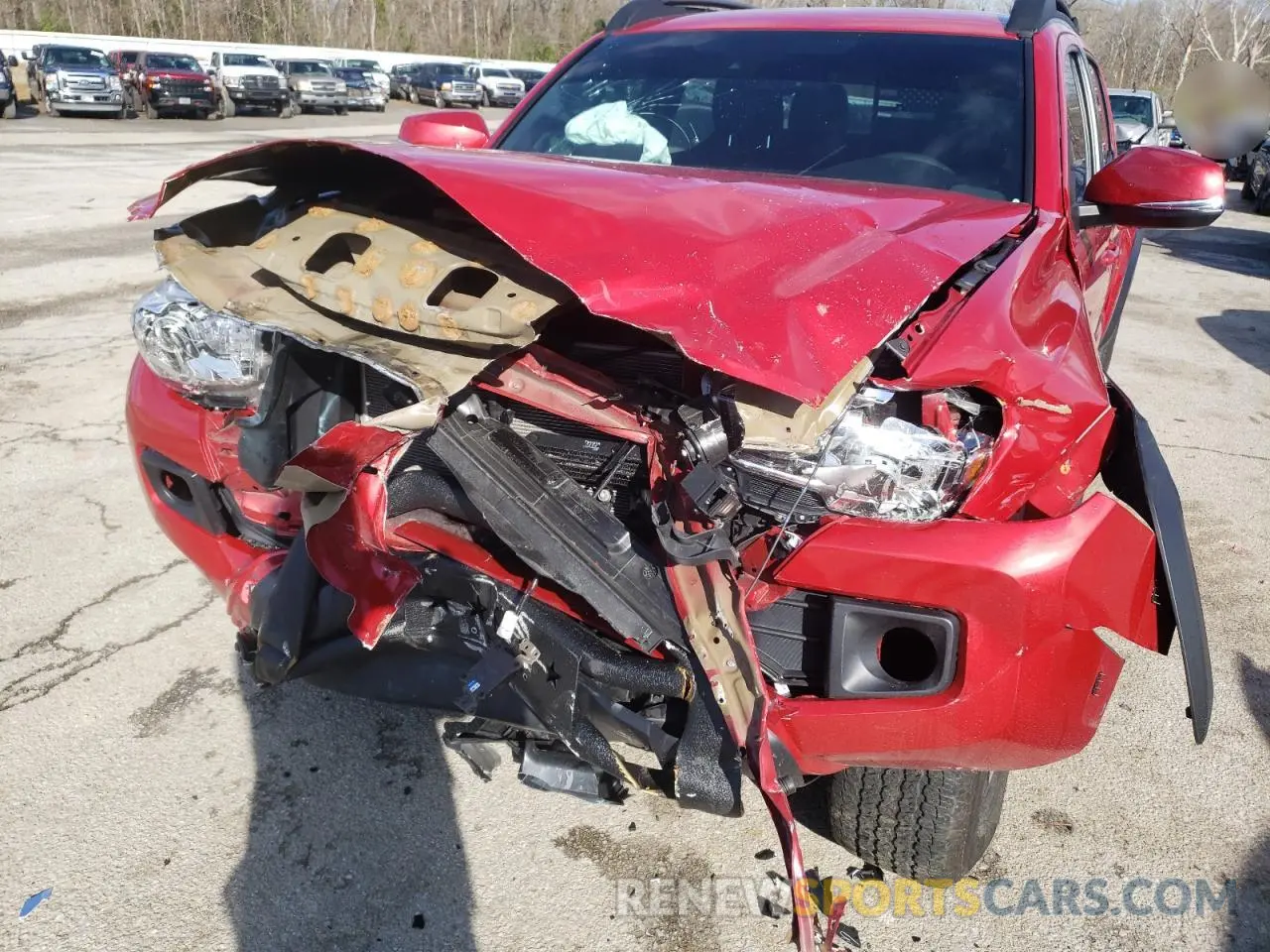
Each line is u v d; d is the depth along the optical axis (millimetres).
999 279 2090
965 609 1762
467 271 1837
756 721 1748
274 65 30547
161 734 2789
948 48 3240
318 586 2162
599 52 3660
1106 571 1832
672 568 1793
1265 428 5895
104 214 11102
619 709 1910
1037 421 1921
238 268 1941
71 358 5996
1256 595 3844
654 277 1616
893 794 2158
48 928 2158
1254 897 2391
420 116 3486
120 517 4023
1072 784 2768
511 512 1864
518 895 2309
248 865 2355
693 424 1719
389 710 2939
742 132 3104
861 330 1679
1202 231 15305
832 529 1825
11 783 2568
